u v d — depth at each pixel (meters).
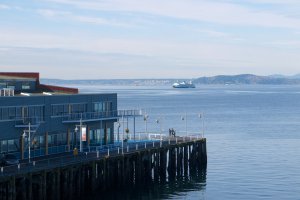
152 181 85.94
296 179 87.06
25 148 79.12
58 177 66.69
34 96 81.38
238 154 112.69
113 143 96.31
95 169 73.50
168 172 90.62
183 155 95.00
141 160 82.38
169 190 80.19
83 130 82.94
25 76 101.81
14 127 77.62
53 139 84.88
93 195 73.12
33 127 78.88
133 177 81.94
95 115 92.62
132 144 92.81
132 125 174.12
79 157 75.81
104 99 96.88
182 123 182.62
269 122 184.88
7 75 100.88
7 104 76.69
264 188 81.06
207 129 162.12
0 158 72.31
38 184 64.31
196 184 84.06
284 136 143.12
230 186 82.75
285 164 100.69
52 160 71.94
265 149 119.62
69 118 87.88
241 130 158.88
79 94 91.12
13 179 60.03
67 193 68.56
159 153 87.31
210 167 98.38
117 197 75.19
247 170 95.06
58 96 86.12
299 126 169.62
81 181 71.31
